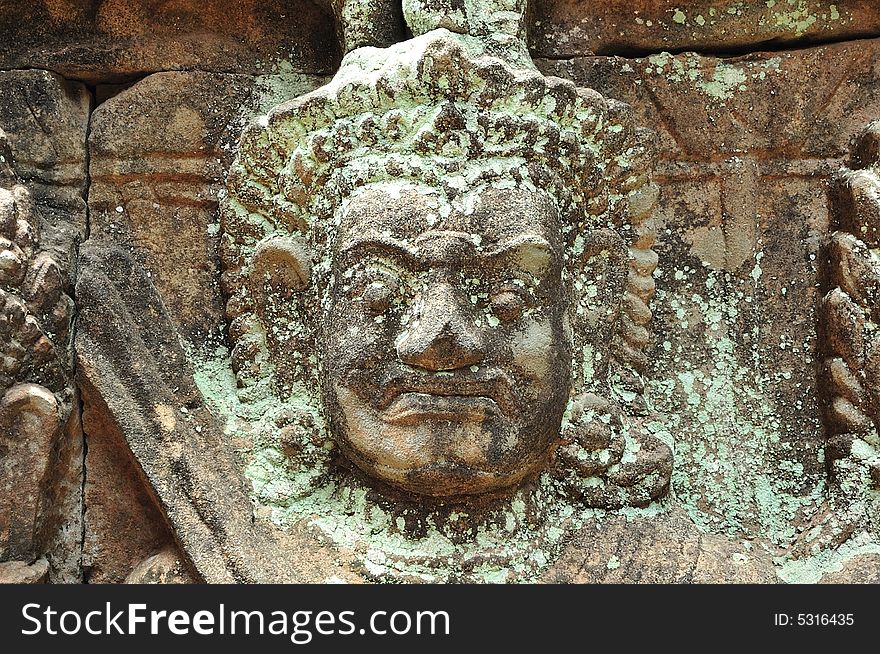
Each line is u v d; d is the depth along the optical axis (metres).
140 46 2.06
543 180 1.83
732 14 2.09
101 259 1.94
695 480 1.91
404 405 1.72
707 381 1.98
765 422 1.95
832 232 2.01
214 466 1.84
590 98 1.89
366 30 1.95
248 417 1.90
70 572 1.86
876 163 1.96
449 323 1.69
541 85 1.84
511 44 1.92
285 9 2.09
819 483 1.91
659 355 1.99
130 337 1.89
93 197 2.02
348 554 1.77
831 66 2.08
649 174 1.98
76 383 1.87
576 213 1.90
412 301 1.75
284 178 1.89
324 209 1.85
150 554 1.88
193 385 1.90
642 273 1.97
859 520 1.82
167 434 1.85
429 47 1.79
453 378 1.71
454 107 1.80
